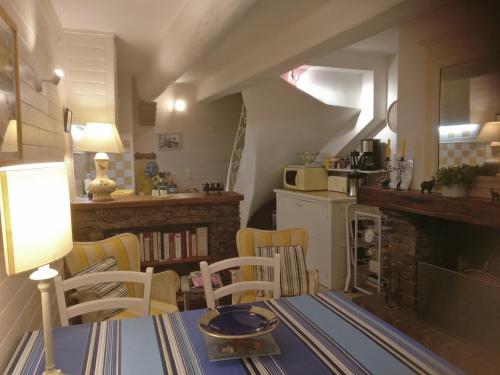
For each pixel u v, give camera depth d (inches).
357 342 54.9
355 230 146.6
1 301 56.7
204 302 122.9
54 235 45.9
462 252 106.2
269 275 101.2
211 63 165.3
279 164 207.6
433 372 47.3
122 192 160.1
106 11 114.3
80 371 48.1
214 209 129.3
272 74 141.7
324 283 156.5
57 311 102.8
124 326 60.9
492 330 84.0
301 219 171.6
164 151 228.2
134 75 204.5
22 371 48.6
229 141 240.7
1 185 41.6
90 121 145.6
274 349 52.1
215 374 46.8
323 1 97.7
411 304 109.0
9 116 61.8
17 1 72.7
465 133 93.4
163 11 113.7
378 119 174.1
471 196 89.0
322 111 185.3
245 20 110.8
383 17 85.4
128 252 97.2
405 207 101.6
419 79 106.1
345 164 180.1
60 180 47.5
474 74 90.4
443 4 86.4
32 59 83.7
